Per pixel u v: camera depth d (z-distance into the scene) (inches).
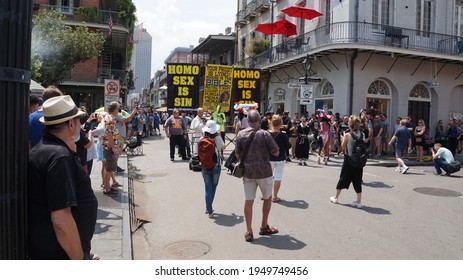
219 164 265.1
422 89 800.9
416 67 770.8
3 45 82.6
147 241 218.2
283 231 235.5
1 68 82.0
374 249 207.0
